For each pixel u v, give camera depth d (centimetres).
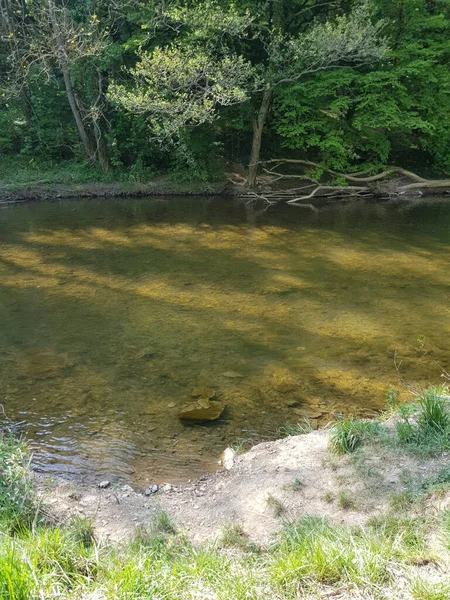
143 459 499
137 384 643
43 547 292
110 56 1823
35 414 571
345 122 2012
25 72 1922
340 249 1287
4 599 224
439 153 2166
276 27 1853
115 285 1002
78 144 2122
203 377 664
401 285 1034
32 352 720
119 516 398
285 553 310
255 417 578
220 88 1560
